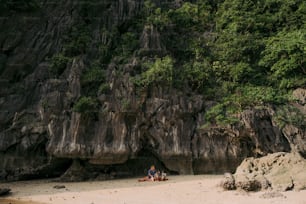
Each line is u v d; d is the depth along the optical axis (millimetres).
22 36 35781
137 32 36625
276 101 31641
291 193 18594
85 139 29094
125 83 30469
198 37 37500
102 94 30578
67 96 30078
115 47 35344
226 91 33062
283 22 37281
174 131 30578
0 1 35688
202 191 20141
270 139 30359
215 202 17453
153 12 37812
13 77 34344
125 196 19984
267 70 35125
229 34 36031
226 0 39750
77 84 30594
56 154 28641
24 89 33156
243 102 31016
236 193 19062
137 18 37812
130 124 30172
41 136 30625
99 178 29453
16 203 18672
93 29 36688
